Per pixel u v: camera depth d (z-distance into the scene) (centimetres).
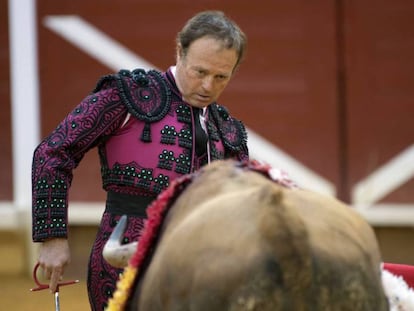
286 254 645
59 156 991
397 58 2569
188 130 1019
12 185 2648
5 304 2300
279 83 2581
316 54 2573
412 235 2598
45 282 2550
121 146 1006
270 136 2589
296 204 711
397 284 898
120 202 1009
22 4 2620
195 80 988
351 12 2566
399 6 2564
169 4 2580
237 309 649
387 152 2575
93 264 1013
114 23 2602
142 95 1012
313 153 2581
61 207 985
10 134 2644
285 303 643
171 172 1004
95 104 1002
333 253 671
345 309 666
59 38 2622
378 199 2580
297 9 2575
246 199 698
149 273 759
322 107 2578
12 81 2636
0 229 2642
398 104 2572
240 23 2580
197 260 679
